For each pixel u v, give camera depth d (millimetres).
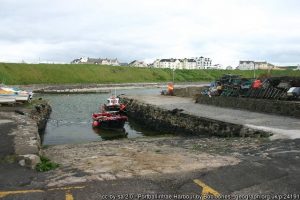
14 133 16172
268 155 10961
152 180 8438
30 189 7938
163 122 31750
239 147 13047
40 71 115375
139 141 17750
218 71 168000
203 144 14734
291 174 8703
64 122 35688
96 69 132875
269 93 28094
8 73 104062
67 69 124500
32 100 42062
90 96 72812
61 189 7875
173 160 10500
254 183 8109
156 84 117562
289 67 130750
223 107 30953
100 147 15289
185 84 117062
